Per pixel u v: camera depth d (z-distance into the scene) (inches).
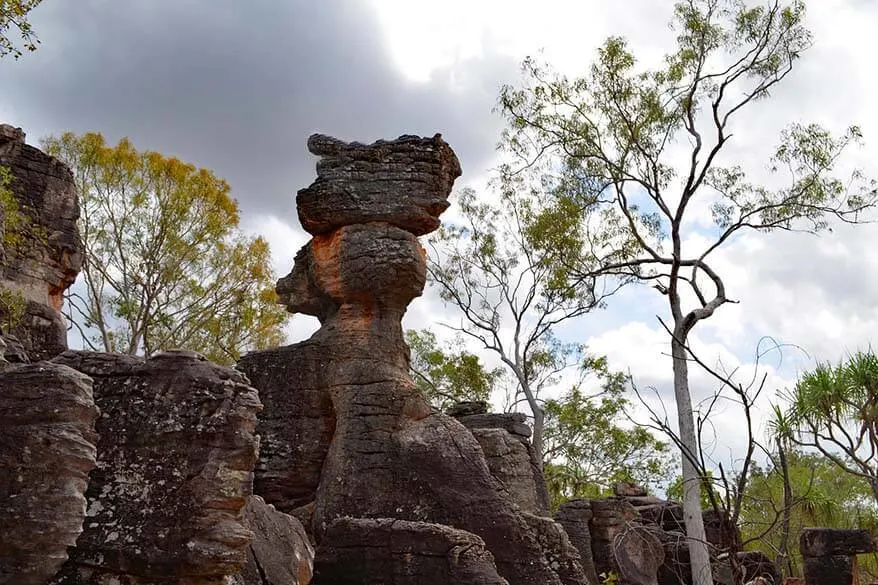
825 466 910.4
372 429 708.7
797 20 1066.7
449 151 800.9
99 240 1596.9
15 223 752.3
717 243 1062.4
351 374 734.5
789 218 1075.9
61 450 317.1
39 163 825.5
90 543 367.6
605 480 1569.9
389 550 588.4
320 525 674.2
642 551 1035.3
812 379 532.7
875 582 1008.2
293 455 729.6
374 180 775.1
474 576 568.1
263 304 1713.8
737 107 1066.7
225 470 378.9
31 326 756.6
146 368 400.5
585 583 672.4
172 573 361.1
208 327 1670.8
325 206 768.3
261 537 479.8
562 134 1150.3
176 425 383.6
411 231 783.1
